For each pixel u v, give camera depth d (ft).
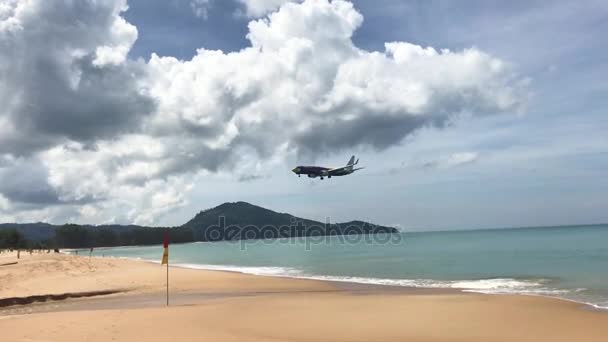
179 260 312.50
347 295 98.73
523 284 113.19
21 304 101.24
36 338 56.65
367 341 55.88
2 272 151.74
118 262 216.54
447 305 80.33
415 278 137.69
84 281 133.08
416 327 64.08
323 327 64.34
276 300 90.48
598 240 344.49
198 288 122.01
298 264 225.97
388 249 350.84
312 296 97.25
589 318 68.13
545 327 63.26
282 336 58.29
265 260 275.59
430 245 395.34
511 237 526.16
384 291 107.34
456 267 168.14
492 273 142.82
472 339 57.11
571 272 134.31
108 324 65.36
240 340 55.52
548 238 433.89
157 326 63.98
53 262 178.19
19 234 547.08
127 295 112.27
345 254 303.68
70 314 73.97
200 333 59.52
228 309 79.15
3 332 60.23
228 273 159.94
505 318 69.15
